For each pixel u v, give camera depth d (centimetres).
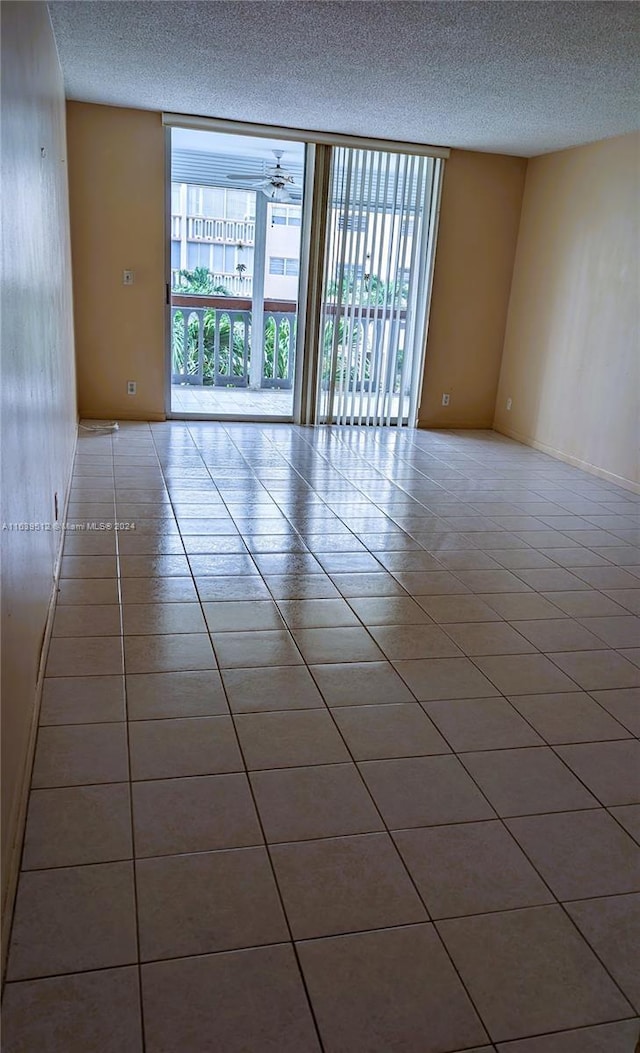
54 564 299
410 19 341
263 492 453
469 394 698
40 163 287
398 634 284
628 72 393
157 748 205
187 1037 128
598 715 238
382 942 150
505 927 156
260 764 202
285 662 257
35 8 272
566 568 365
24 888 155
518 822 187
